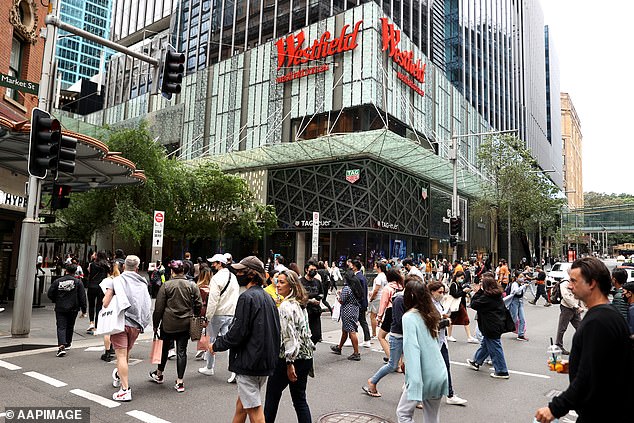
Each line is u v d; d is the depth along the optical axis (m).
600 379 2.69
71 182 16.52
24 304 10.02
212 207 31.94
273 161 34.12
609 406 2.70
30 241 10.17
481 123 54.50
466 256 45.25
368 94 32.38
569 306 10.13
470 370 8.49
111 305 6.12
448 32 55.47
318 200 32.16
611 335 2.72
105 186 17.55
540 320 16.22
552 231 54.50
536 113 92.12
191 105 45.75
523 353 10.15
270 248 35.00
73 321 8.98
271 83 38.94
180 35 59.25
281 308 4.82
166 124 47.97
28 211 10.25
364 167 30.28
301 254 33.06
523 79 82.44
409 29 45.91
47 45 10.52
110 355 8.34
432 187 39.25
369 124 32.84
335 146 29.97
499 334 7.89
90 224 23.22
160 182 24.03
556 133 117.25
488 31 66.38
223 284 7.31
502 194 35.06
